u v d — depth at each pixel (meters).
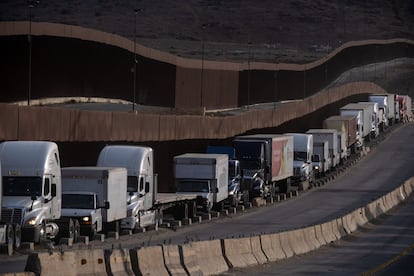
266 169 170.00
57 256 56.06
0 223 88.06
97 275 58.94
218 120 187.38
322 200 174.25
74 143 129.25
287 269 86.06
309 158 198.00
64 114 125.69
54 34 188.75
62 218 102.50
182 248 69.81
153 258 65.31
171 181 164.38
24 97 178.25
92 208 104.00
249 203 160.25
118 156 117.44
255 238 87.81
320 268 88.75
